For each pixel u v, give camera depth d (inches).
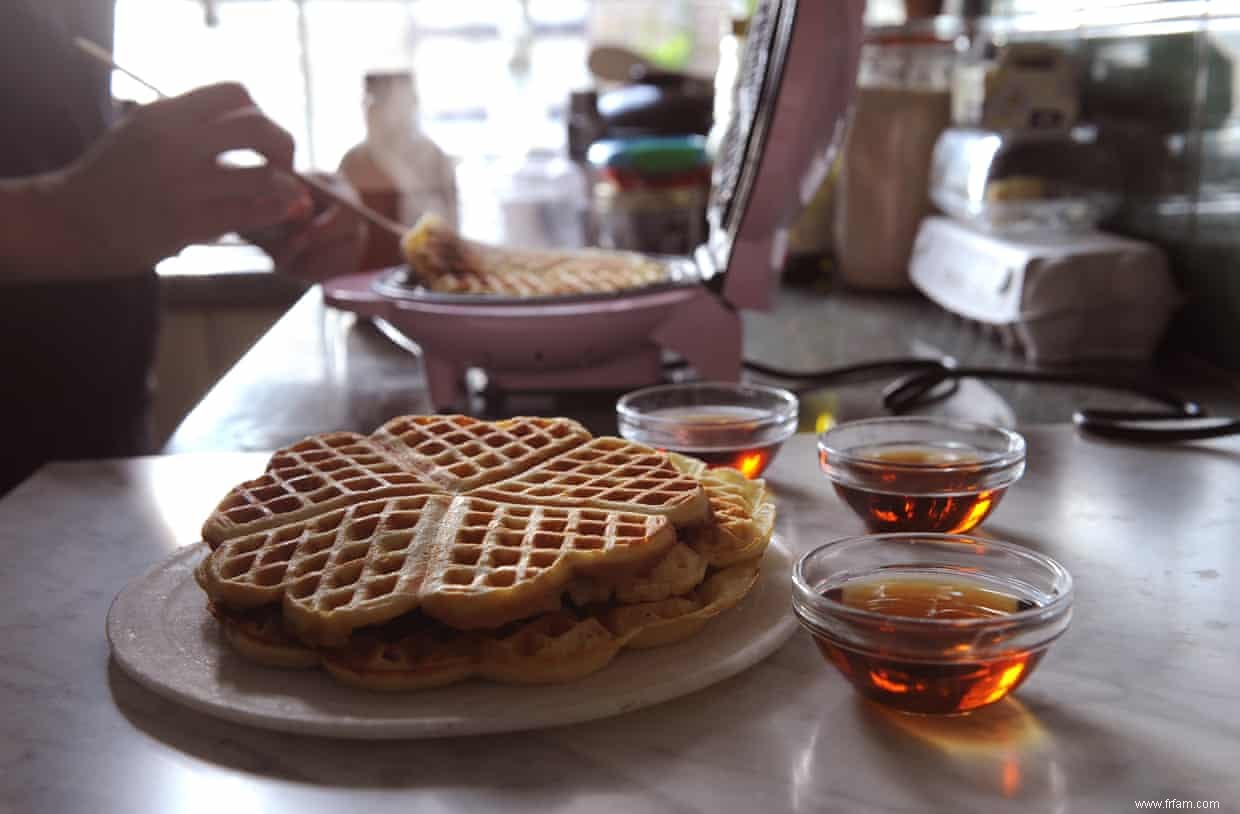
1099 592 18.7
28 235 30.6
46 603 19.3
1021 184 40.0
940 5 56.1
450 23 76.5
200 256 56.9
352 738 14.8
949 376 32.4
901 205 48.6
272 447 29.5
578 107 58.0
